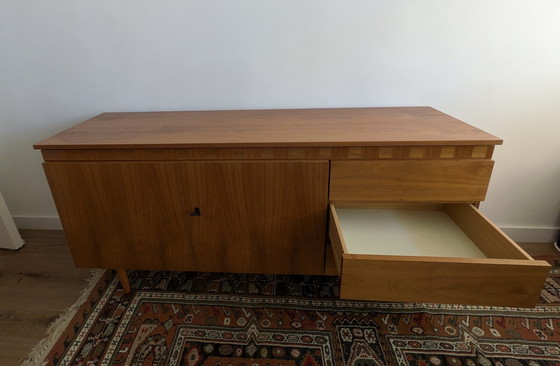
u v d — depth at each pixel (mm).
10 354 1006
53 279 1324
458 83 1192
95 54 1236
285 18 1146
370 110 1205
